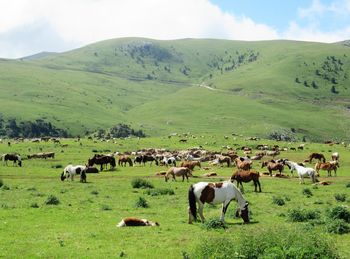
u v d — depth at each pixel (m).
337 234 20.50
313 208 29.09
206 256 14.38
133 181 42.12
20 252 17.27
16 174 55.50
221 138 136.00
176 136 144.75
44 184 44.75
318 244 14.41
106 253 17.06
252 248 14.14
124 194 36.84
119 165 70.44
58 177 52.44
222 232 20.56
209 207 28.75
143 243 18.69
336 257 14.34
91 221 24.12
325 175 54.19
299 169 45.78
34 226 22.56
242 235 15.24
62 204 30.72
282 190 39.34
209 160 76.25
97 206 29.97
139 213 27.00
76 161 74.06
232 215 25.20
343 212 23.20
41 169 61.59
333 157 73.56
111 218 25.11
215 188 22.98
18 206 29.47
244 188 40.88
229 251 14.25
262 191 38.62
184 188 40.84
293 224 22.73
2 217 25.27
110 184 44.62
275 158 81.62
